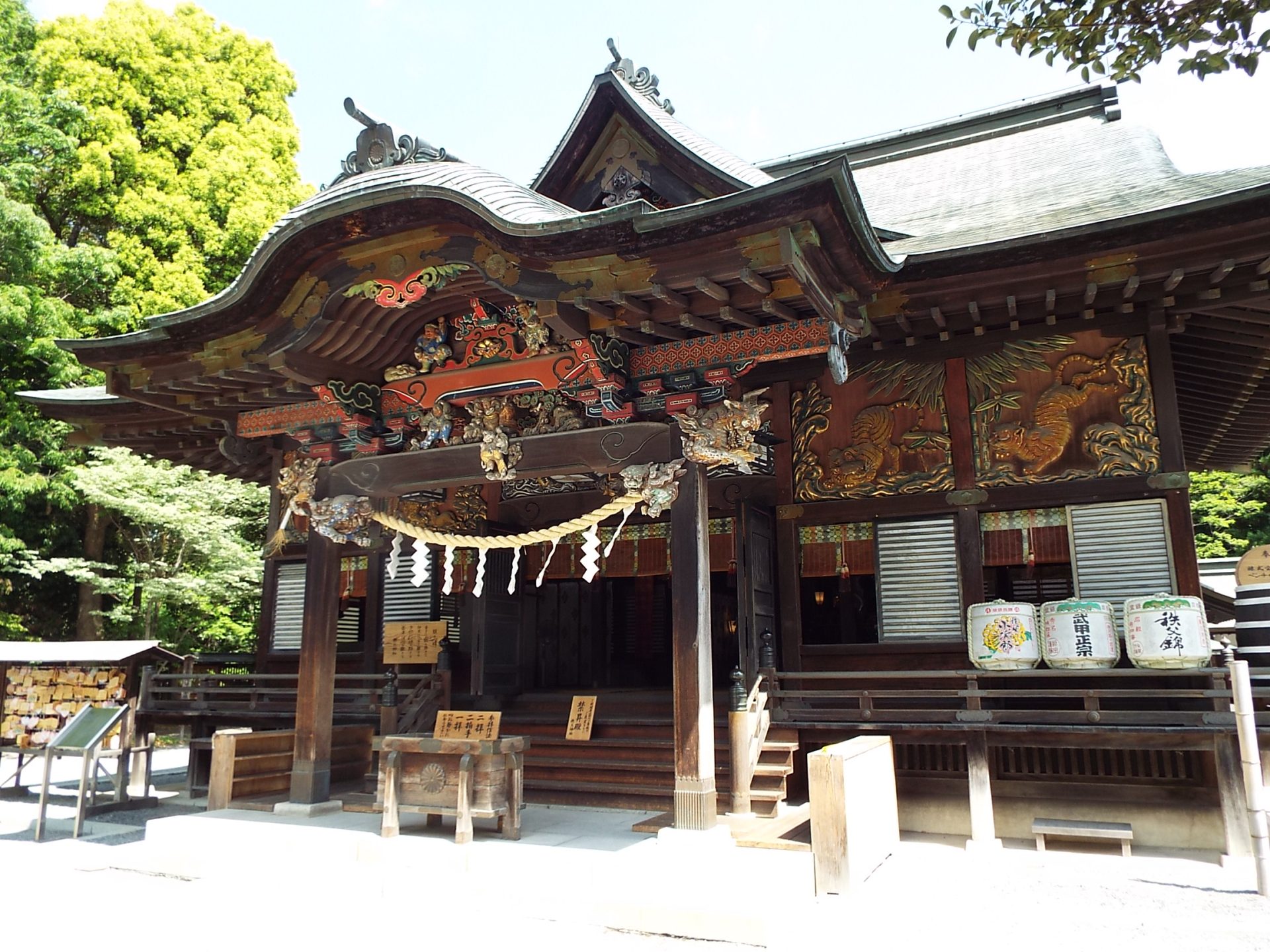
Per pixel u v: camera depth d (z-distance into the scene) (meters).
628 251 6.88
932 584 9.51
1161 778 8.18
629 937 5.93
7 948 5.84
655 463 7.96
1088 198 9.68
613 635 17.03
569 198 11.73
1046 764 8.66
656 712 10.98
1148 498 8.78
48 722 11.98
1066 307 9.09
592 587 16.50
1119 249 7.87
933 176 14.04
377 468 9.21
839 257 6.89
